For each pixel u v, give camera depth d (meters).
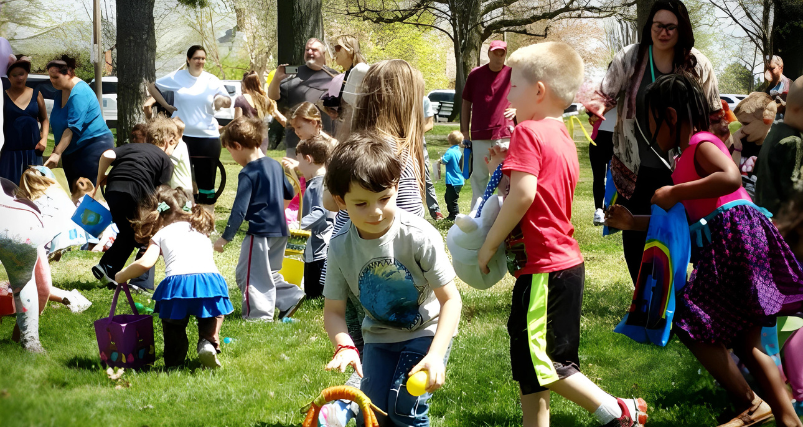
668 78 3.29
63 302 5.29
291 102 7.64
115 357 4.04
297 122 5.55
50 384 2.33
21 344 3.57
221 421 3.33
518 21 25.94
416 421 2.83
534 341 2.86
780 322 3.51
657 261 3.19
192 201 4.38
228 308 4.19
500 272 3.09
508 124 7.91
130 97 14.15
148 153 6.19
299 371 4.12
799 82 3.41
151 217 4.21
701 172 3.17
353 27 32.41
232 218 5.16
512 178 2.88
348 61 6.45
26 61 7.05
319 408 2.48
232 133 5.28
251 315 5.30
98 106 7.90
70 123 7.65
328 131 7.21
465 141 8.58
